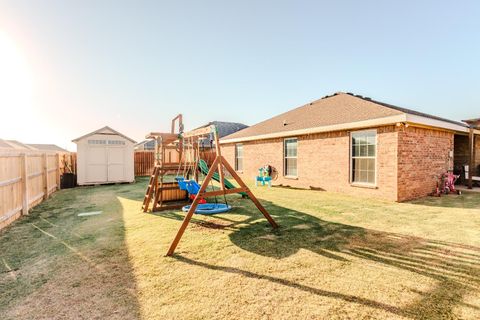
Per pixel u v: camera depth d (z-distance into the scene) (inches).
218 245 164.6
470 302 97.3
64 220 243.9
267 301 99.3
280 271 125.6
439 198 329.7
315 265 132.0
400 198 307.6
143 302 100.1
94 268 133.0
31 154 314.0
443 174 375.9
